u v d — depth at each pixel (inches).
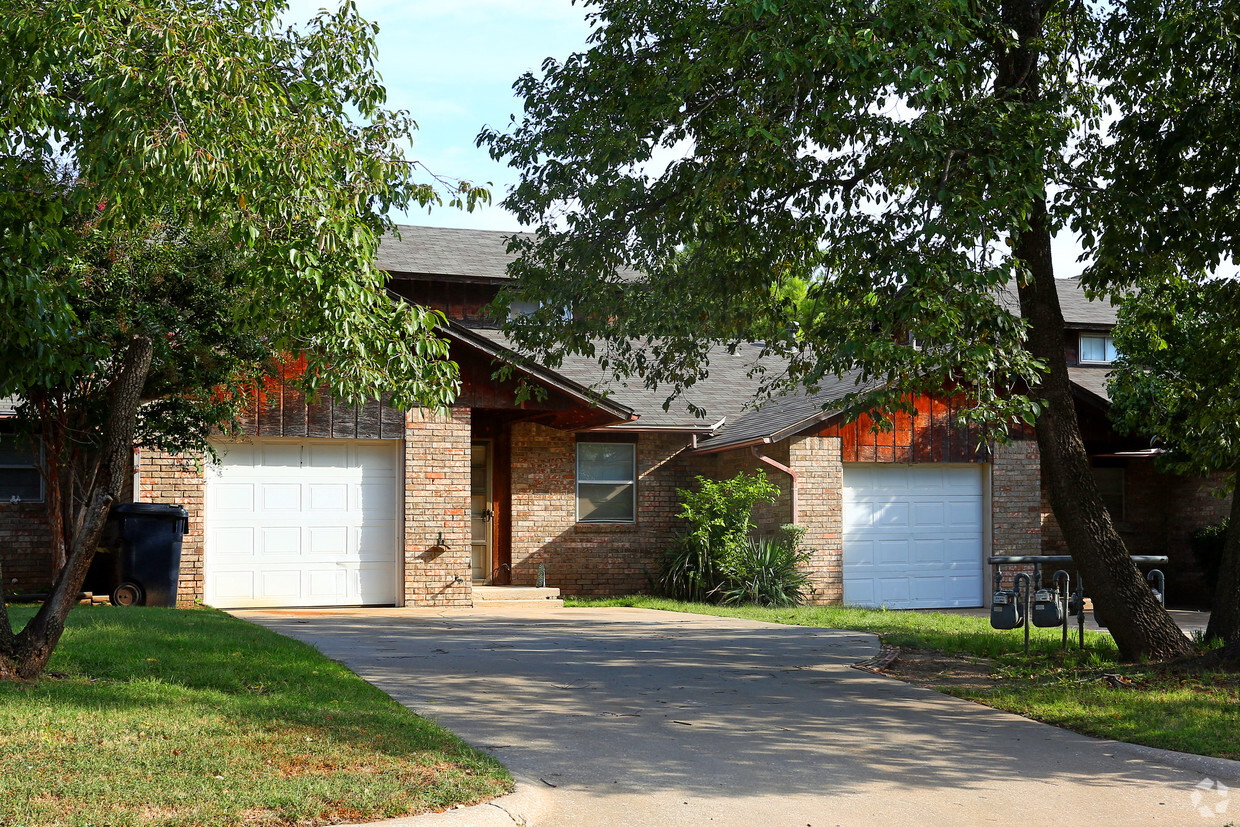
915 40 352.8
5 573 637.3
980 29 402.9
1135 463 853.8
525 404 687.1
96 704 281.3
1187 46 425.4
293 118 314.2
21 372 331.6
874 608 737.0
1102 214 432.5
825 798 241.9
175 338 483.5
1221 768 266.2
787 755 278.8
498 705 332.8
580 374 824.9
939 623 589.9
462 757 254.7
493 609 665.0
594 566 782.5
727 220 430.3
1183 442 493.4
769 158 375.6
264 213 296.8
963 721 323.6
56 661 342.0
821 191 413.7
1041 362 355.6
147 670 340.2
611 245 453.4
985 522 786.8
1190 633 576.4
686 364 533.6
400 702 331.3
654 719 318.7
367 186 330.0
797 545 733.9
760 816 227.8
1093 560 430.0
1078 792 250.2
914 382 346.9
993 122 363.3
